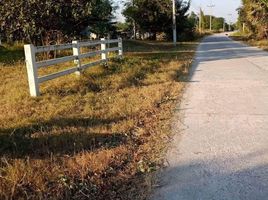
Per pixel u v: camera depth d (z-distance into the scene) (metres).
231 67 12.68
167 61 14.52
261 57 16.39
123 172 3.90
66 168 3.84
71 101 6.85
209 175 3.78
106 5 17.61
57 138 4.70
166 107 6.71
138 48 24.77
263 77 10.10
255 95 7.61
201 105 6.82
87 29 21.77
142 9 39.41
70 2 13.81
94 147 4.50
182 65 13.16
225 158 4.21
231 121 5.70
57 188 3.44
